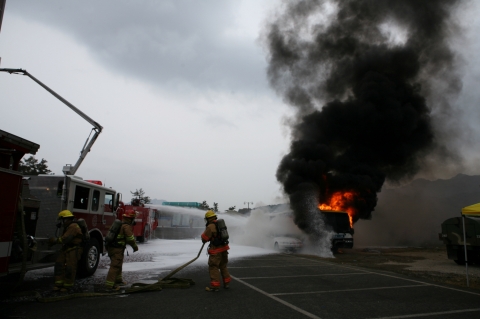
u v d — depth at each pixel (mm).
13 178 5043
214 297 5613
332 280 7566
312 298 5695
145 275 7637
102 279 6992
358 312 4852
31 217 6199
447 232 10945
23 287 6203
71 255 5867
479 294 6293
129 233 6145
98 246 7715
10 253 4957
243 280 7371
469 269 9656
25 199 5996
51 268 8578
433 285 7141
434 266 10359
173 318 4344
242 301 5363
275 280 7441
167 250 13883
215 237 6266
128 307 4863
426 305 5348
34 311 4578
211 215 6395
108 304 5031
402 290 6547
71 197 7023
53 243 5840
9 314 4418
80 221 6137
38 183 6953
